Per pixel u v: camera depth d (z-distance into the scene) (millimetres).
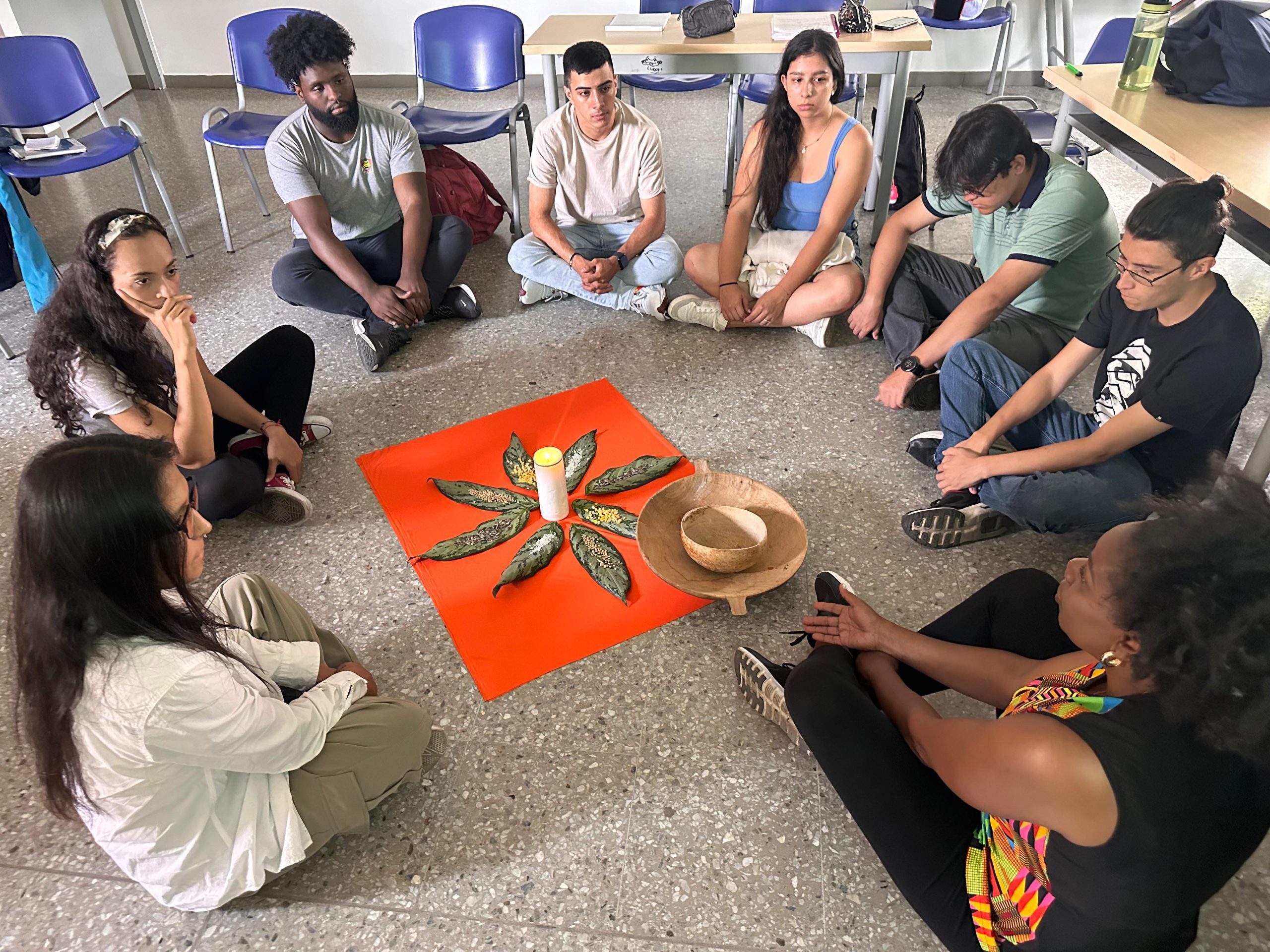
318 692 1396
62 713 1102
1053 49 4879
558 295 3064
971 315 2270
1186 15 2543
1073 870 958
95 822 1233
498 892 1451
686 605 1936
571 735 1688
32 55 3291
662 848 1502
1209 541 830
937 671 1449
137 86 5605
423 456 2402
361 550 2119
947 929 1193
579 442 2412
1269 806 893
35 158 3197
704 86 3717
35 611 1073
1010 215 2225
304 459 2412
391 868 1490
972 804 1043
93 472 1061
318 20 2611
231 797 1310
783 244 2828
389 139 2842
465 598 1971
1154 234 1529
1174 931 996
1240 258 3186
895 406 2449
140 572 1104
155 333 1938
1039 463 1864
